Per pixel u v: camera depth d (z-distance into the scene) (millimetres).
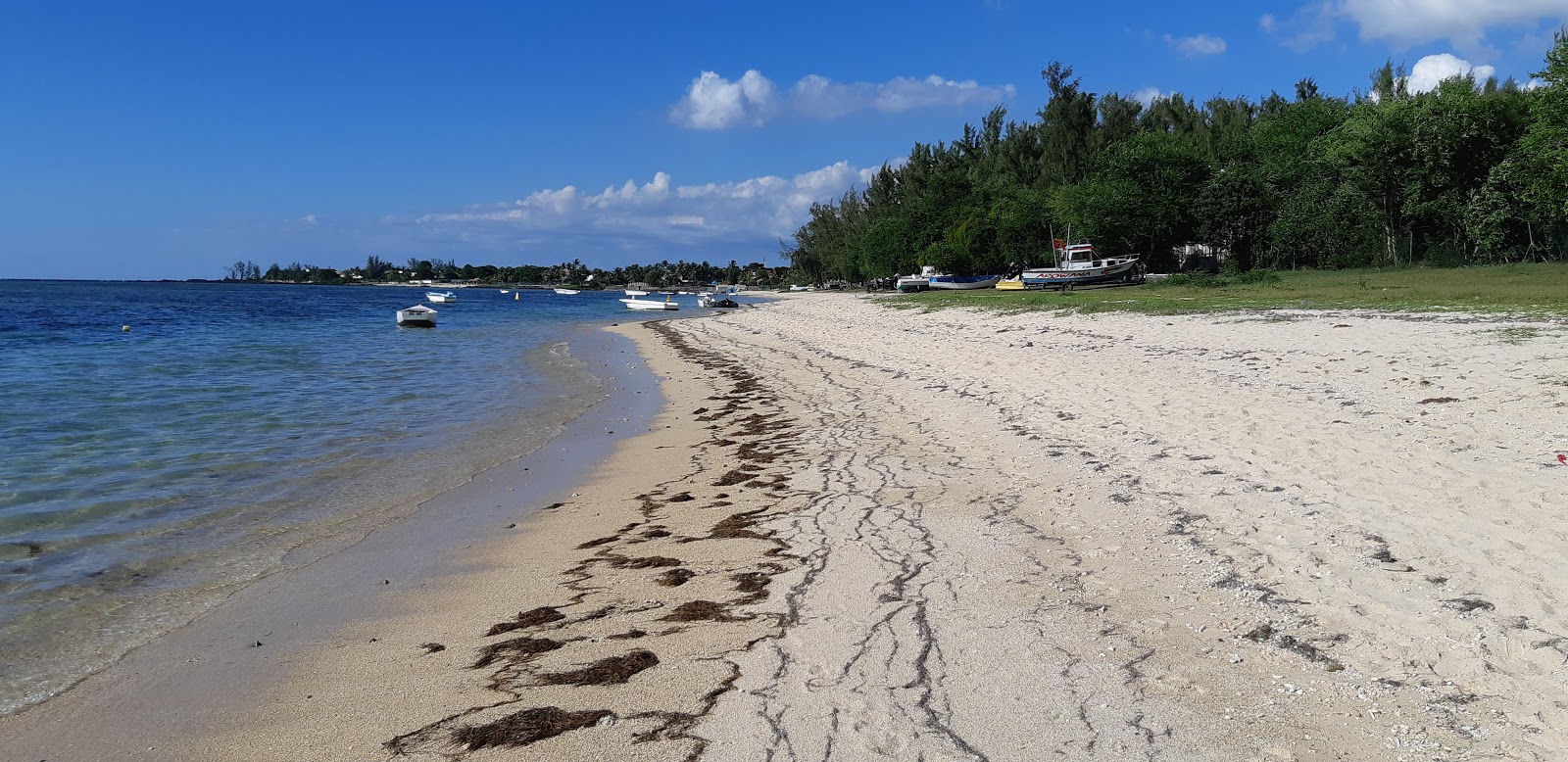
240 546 8352
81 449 12695
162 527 8930
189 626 6391
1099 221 58406
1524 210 42125
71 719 4992
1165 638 5355
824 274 127562
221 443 13312
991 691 4793
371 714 4918
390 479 11180
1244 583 6074
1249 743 4156
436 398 18812
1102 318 26953
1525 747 3941
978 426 12750
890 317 39906
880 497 9211
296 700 5137
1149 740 4219
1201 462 9352
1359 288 31188
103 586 7242
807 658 5312
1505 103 45250
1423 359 13977
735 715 4652
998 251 73688
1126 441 10781
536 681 5219
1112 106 77188
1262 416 11227
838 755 4203
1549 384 11203
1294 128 58875
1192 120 74750
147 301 82812
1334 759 3988
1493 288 27781
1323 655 4973
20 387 19484
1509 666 4633
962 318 33875
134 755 4574
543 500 10172
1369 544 6484
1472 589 5539
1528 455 8250
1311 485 8109
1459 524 6652
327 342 35938
